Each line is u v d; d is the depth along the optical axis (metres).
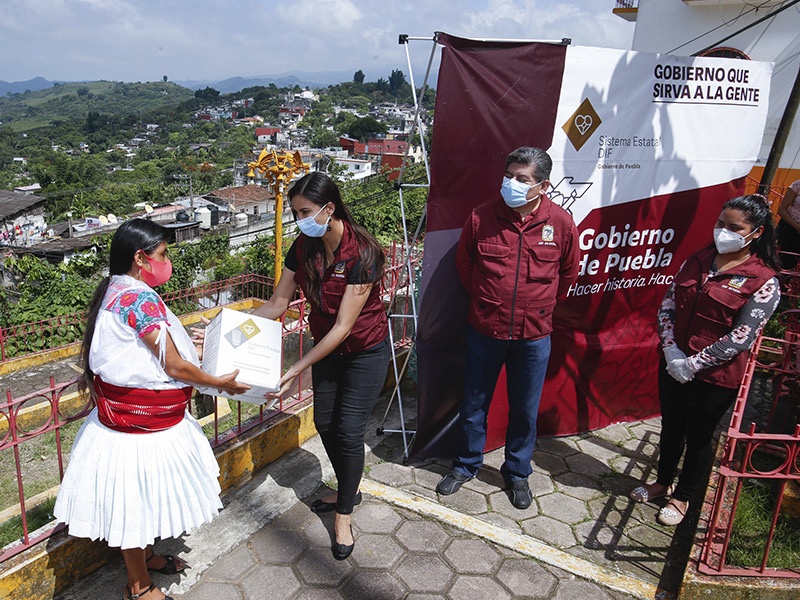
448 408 3.62
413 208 13.34
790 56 9.69
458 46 3.06
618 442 3.99
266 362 2.58
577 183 3.53
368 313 2.71
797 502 3.08
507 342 3.05
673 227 3.94
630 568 2.79
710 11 10.41
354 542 2.89
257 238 12.97
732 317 2.80
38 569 2.40
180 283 11.34
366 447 3.82
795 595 2.43
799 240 5.22
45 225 52.56
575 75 3.31
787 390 3.82
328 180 2.50
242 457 3.29
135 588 2.34
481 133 3.21
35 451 5.26
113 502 2.15
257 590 2.57
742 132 3.94
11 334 8.64
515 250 2.92
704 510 2.97
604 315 3.91
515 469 3.29
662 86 3.60
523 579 2.69
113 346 2.10
